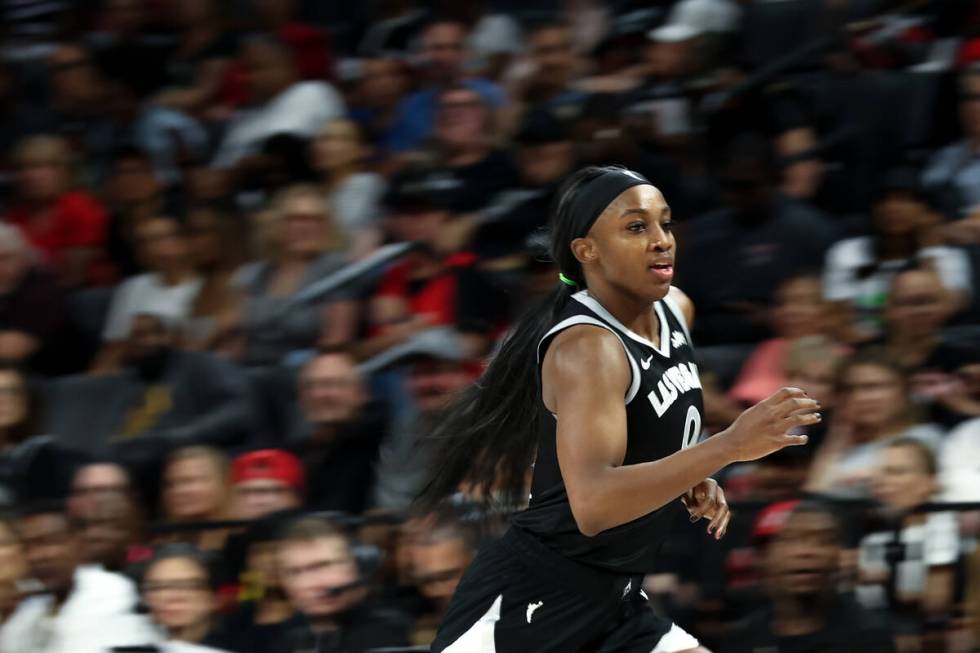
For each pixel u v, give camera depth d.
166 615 12.64
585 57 20.44
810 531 12.44
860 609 12.52
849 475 14.01
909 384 14.83
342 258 17.31
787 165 17.92
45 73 22.23
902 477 13.16
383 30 22.31
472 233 17.28
